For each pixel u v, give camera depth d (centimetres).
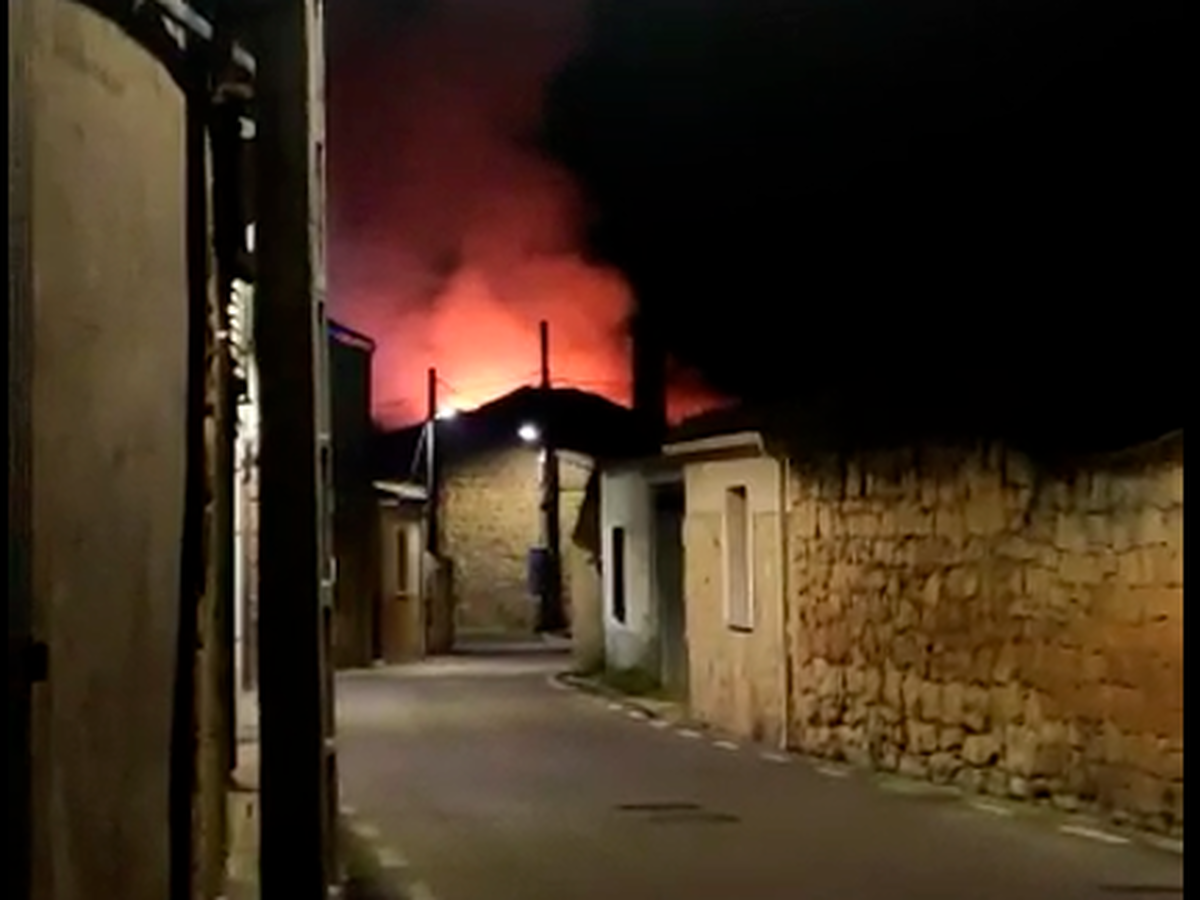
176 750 600
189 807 620
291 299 650
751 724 1986
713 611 2133
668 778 1633
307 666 645
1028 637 1412
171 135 590
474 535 4828
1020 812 1364
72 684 470
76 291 478
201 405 643
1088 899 1011
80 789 477
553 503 4609
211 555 722
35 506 442
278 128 652
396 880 1101
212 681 764
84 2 489
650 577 2658
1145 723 1242
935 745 1568
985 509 1470
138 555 542
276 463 648
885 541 1650
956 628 1526
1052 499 1365
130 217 535
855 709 1725
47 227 454
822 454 1778
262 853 643
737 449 1994
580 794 1523
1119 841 1209
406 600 3809
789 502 1864
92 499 491
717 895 1041
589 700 2609
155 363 567
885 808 1405
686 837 1268
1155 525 1220
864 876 1095
